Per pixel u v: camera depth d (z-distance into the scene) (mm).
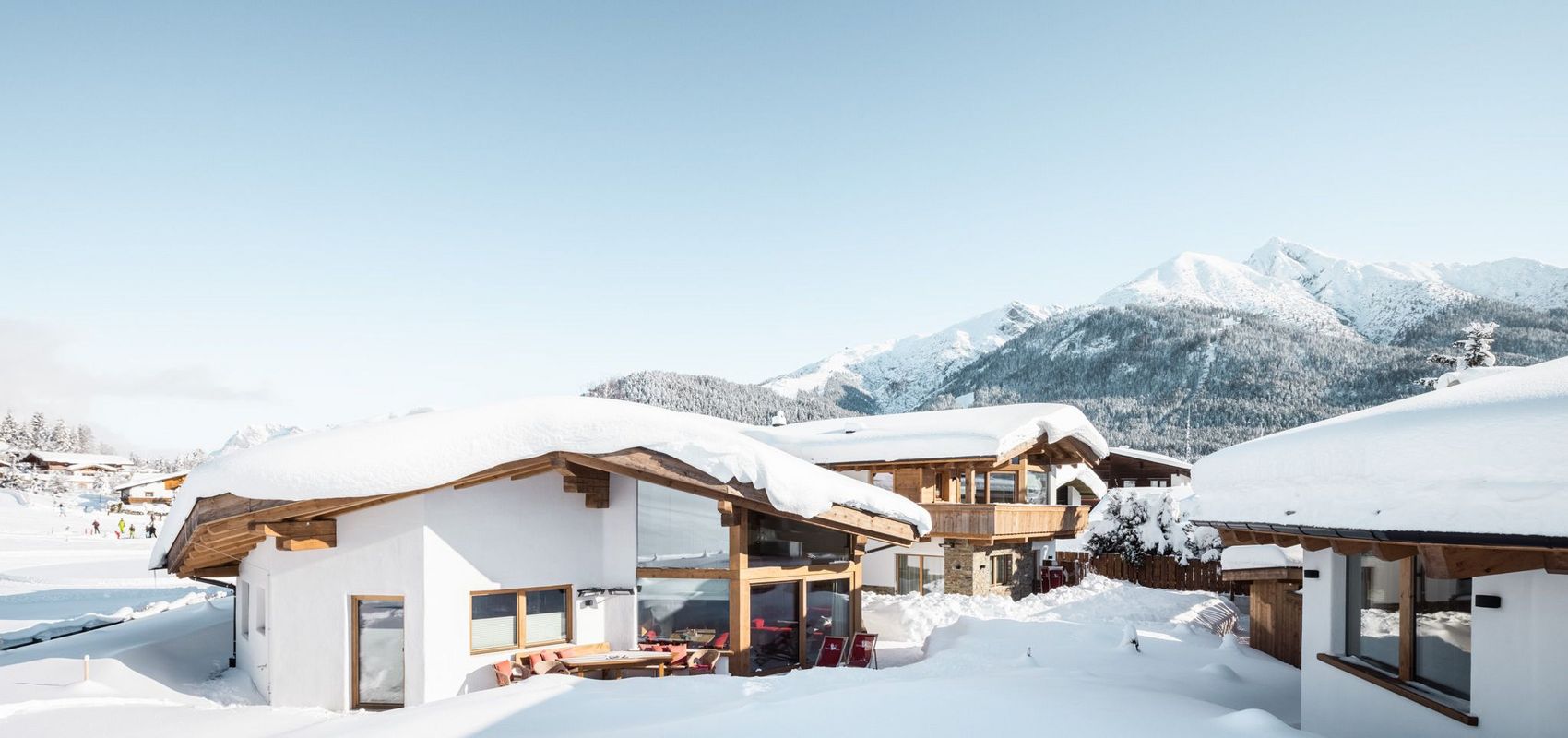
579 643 13305
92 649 14383
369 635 12281
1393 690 7102
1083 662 12477
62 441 156375
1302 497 6004
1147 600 22328
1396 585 7504
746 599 13500
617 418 12375
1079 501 34406
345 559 12328
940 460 22750
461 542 12297
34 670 12742
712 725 6984
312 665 12391
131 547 48375
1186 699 7395
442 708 8875
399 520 12109
